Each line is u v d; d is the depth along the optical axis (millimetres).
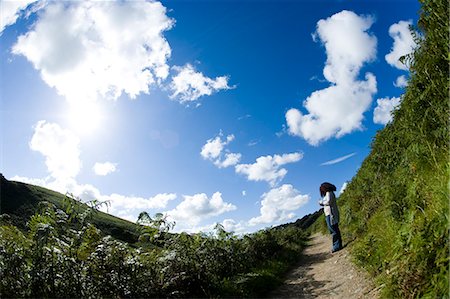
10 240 5047
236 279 7828
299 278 9156
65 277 5195
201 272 7207
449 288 3264
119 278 5730
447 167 4605
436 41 5723
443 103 5633
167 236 7836
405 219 5504
